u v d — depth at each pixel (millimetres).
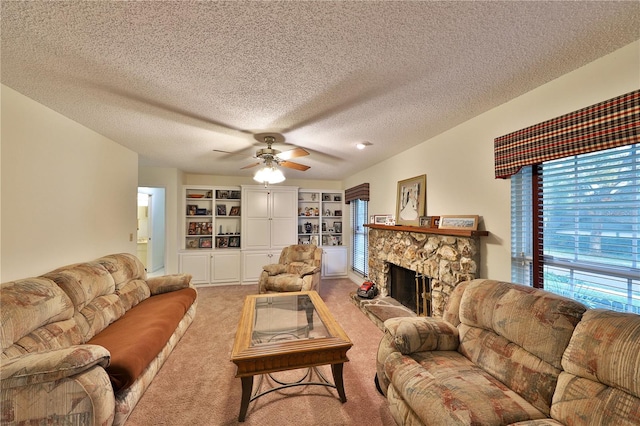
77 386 1361
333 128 2668
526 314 1496
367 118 2414
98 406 1397
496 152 2123
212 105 2123
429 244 2854
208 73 1662
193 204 5723
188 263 5211
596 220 1597
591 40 1364
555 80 1745
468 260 2318
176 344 2678
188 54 1467
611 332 1144
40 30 1253
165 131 2740
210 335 3000
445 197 2777
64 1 1080
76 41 1343
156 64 1560
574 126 1578
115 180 3143
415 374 1518
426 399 1312
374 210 4527
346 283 5449
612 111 1404
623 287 1484
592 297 1624
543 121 1809
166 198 4887
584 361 1185
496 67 1615
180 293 3184
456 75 1704
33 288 1728
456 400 1270
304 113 2285
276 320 2416
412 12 1163
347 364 2387
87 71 1631
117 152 3182
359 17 1192
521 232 2057
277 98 2008
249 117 2373
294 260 4820
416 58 1520
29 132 1998
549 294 1511
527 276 2006
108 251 3021
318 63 1562
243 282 5461
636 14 1176
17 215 1914
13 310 1535
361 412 1806
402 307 3463
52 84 1791
